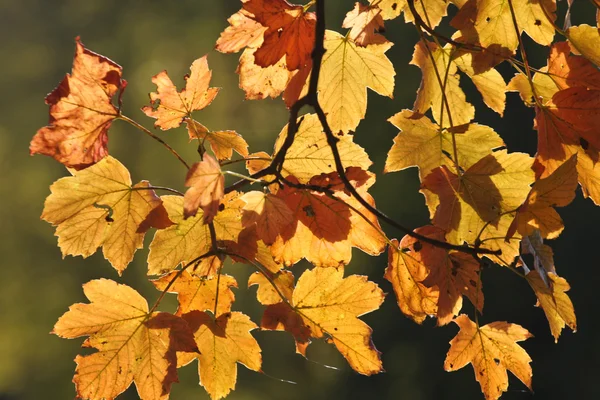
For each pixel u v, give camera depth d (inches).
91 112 85.0
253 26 87.7
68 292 410.0
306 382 355.9
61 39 462.3
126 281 381.4
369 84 90.8
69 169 86.5
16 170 441.4
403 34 291.4
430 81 91.7
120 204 86.9
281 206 85.1
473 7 88.7
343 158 88.4
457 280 87.4
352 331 87.8
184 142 377.7
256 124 335.3
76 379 85.9
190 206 81.8
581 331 305.7
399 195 295.9
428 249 87.5
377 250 88.5
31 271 415.8
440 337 322.0
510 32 89.0
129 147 390.9
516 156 87.1
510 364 89.2
